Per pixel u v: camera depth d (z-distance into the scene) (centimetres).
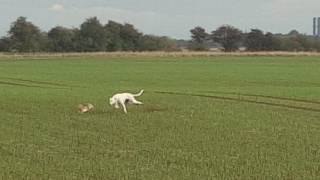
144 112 3588
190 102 4297
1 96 4794
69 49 18125
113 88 5875
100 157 2086
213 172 1822
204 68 10106
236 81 7012
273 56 16462
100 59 14088
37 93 5106
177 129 2828
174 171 1836
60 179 1738
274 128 2880
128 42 19000
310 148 2280
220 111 3666
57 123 3059
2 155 2133
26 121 3155
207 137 2564
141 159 2039
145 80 7238
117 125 2970
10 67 10356
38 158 2064
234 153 2162
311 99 4500
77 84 6544
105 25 18812
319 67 10431
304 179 1742
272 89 5638
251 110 3734
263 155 2120
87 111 3562
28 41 17888
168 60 13562
